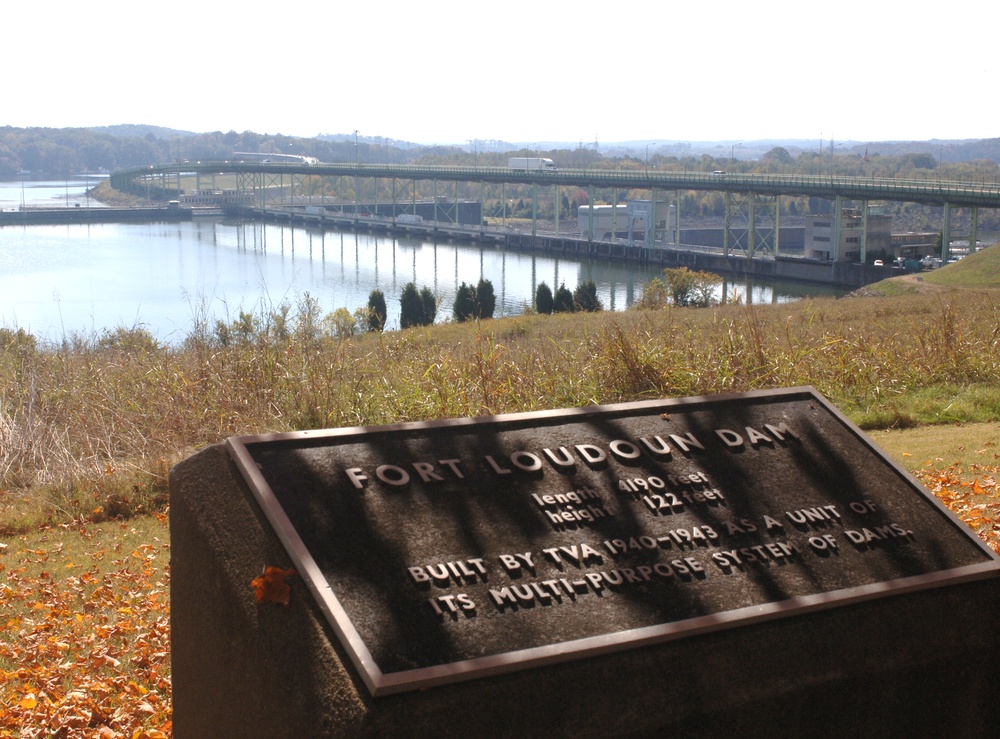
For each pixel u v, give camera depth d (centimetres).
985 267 5412
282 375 1117
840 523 416
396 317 6050
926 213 15025
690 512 404
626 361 1202
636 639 330
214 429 1040
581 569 363
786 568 384
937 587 390
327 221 15738
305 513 358
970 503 852
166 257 11231
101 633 624
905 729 372
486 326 2989
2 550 823
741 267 8981
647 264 10156
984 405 1292
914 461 1004
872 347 1485
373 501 371
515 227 15025
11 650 602
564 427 440
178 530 396
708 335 1452
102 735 491
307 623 321
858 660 362
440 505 378
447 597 336
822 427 475
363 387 1083
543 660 316
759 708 340
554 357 1320
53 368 1320
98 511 912
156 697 540
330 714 298
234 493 377
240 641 349
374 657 307
